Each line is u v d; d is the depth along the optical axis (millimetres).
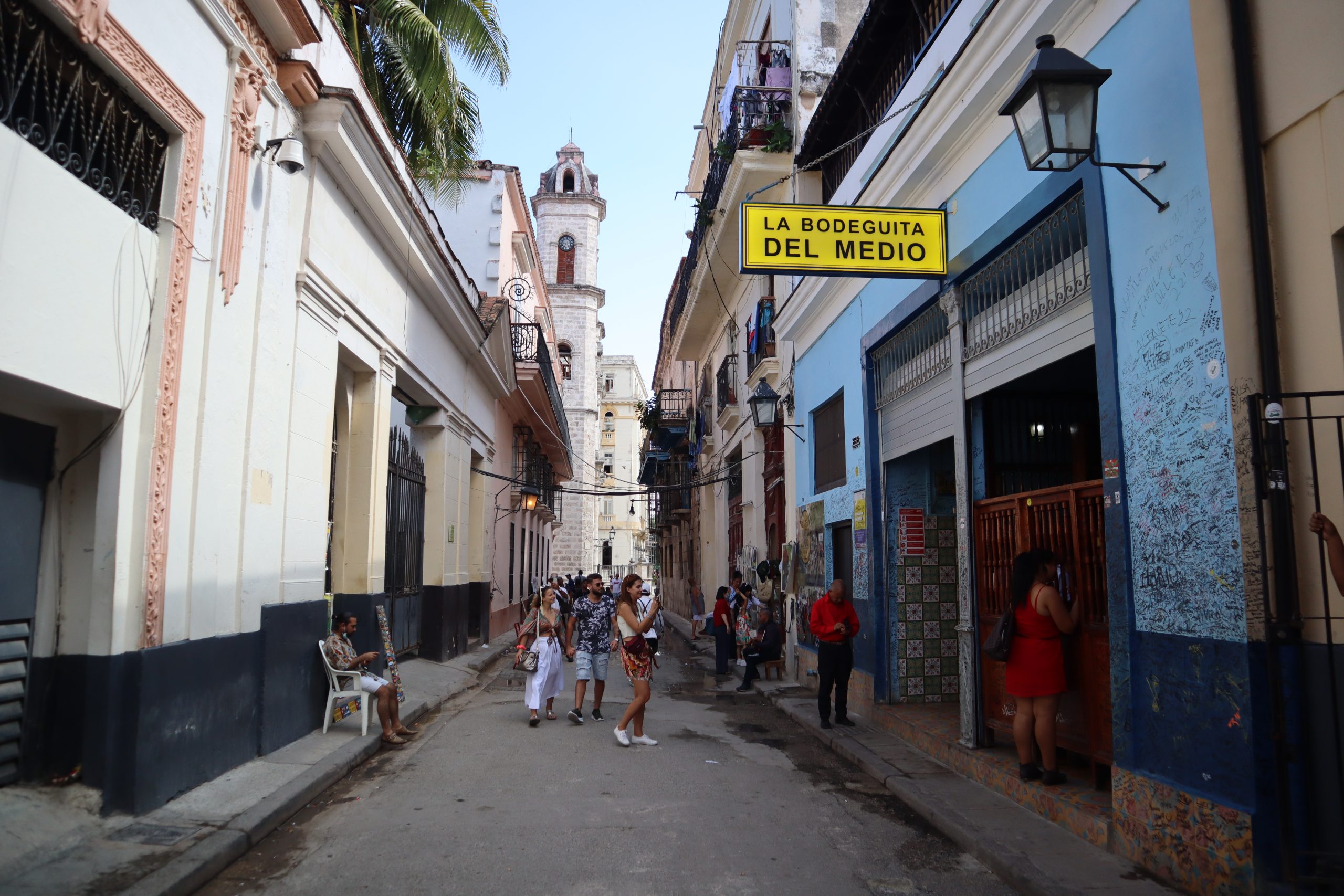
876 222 7449
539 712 9805
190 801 5605
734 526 21078
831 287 11477
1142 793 4805
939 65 8242
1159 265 4887
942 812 5871
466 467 16828
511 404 23359
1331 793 3924
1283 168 4180
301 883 4570
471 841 5305
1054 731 6023
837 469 11734
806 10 14289
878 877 4848
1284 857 3916
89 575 5109
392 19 12617
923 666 9484
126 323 5270
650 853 5129
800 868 4961
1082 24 5727
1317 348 3986
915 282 8641
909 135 8133
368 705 8062
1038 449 7809
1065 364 6441
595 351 51562
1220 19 4441
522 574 27438
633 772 7262
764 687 12922
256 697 6941
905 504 9711
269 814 5426
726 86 19453
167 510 5641
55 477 5129
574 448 49344
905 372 9227
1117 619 5191
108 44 4895
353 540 10250
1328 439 3967
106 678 5051
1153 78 4965
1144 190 4832
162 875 4301
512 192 23594
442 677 12500
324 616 8531
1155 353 4910
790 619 14148
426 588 14289
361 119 8305
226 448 6484
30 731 4949
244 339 6809
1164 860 4582
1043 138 4973
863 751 7918
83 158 4961
